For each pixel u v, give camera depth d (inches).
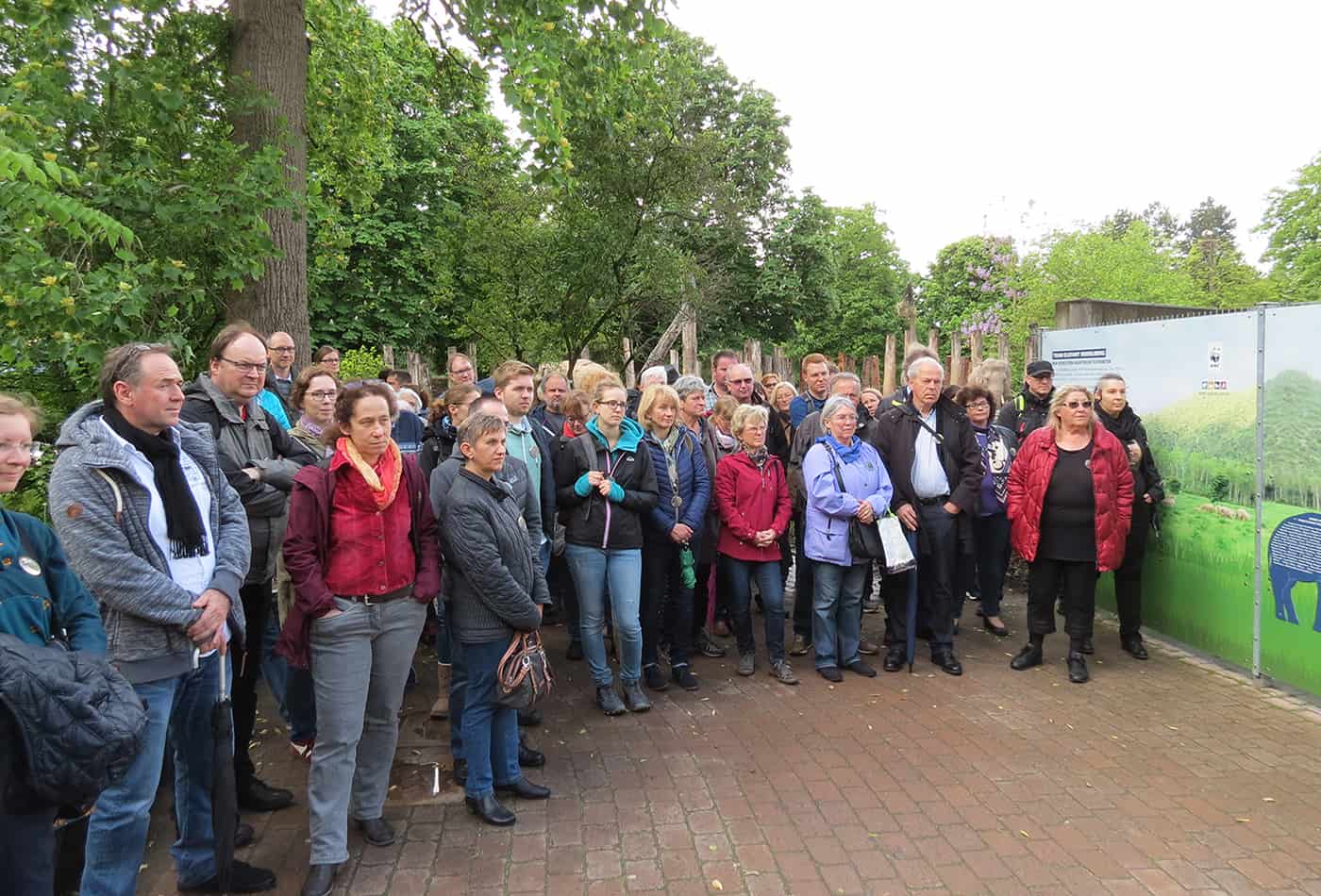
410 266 628.7
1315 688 181.2
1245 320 196.4
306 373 158.4
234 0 254.1
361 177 385.4
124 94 225.5
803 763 154.7
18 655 75.3
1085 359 258.8
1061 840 126.6
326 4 332.8
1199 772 149.6
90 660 81.7
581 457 180.9
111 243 162.2
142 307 199.2
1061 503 198.5
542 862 121.4
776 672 202.1
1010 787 144.3
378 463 119.6
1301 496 182.9
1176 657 215.6
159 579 96.4
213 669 108.5
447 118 627.2
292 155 255.3
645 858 122.3
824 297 988.6
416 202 636.7
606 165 440.1
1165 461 224.5
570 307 505.4
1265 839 126.4
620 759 157.2
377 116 375.9
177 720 109.3
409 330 624.1
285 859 122.0
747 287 948.6
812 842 126.5
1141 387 233.5
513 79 256.7
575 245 465.1
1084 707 181.5
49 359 199.3
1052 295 481.1
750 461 202.8
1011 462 236.8
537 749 160.9
